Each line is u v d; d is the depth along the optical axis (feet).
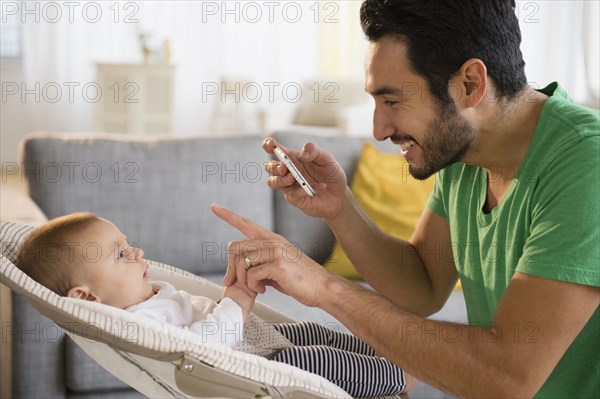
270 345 4.37
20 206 7.54
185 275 4.89
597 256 3.37
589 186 3.43
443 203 4.73
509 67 3.70
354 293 3.73
